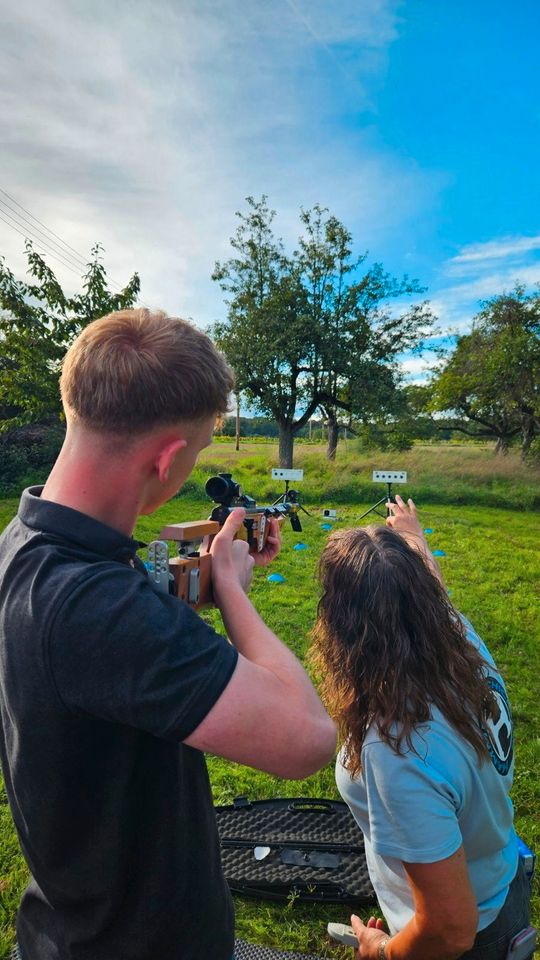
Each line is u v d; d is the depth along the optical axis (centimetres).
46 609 78
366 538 144
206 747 80
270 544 162
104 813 88
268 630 100
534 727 430
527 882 158
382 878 147
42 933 104
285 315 2297
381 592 132
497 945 142
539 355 2142
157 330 90
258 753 81
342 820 304
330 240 2331
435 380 2697
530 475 1861
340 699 136
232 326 2333
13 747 85
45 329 1167
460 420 2689
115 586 81
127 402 84
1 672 83
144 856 96
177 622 81
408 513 208
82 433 89
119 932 98
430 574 141
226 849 285
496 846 139
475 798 132
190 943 105
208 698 78
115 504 91
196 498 1541
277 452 2623
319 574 148
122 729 86
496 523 1321
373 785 127
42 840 89
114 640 77
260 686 83
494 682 150
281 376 2325
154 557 99
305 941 248
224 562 110
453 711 128
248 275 2361
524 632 627
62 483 91
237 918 258
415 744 124
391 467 1984
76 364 88
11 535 92
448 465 1973
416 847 121
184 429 90
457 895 122
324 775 364
